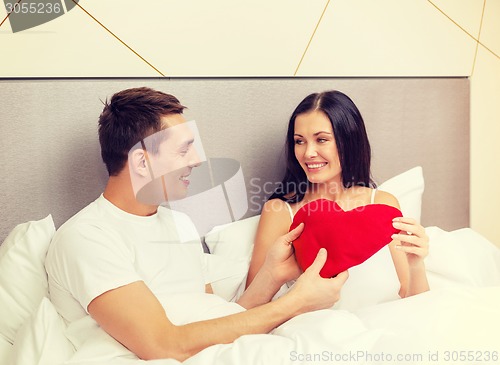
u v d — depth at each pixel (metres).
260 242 1.56
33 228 1.29
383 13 1.93
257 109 1.68
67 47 1.45
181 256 1.38
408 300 1.26
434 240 1.70
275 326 1.19
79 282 1.12
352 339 1.07
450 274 1.63
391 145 1.95
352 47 1.88
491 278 1.71
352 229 1.25
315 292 1.22
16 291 1.24
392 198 1.63
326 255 1.25
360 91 1.87
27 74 1.42
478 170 2.22
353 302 1.49
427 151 2.04
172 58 1.59
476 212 2.23
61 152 1.43
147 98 1.29
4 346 1.21
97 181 1.48
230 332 1.13
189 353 1.10
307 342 1.05
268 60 1.73
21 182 1.40
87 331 1.15
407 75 2.01
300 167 1.66
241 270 1.53
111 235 1.21
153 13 1.55
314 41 1.81
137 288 1.11
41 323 1.14
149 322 1.08
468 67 2.15
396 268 1.53
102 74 1.50
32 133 1.40
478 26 2.15
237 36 1.67
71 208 1.46
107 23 1.49
